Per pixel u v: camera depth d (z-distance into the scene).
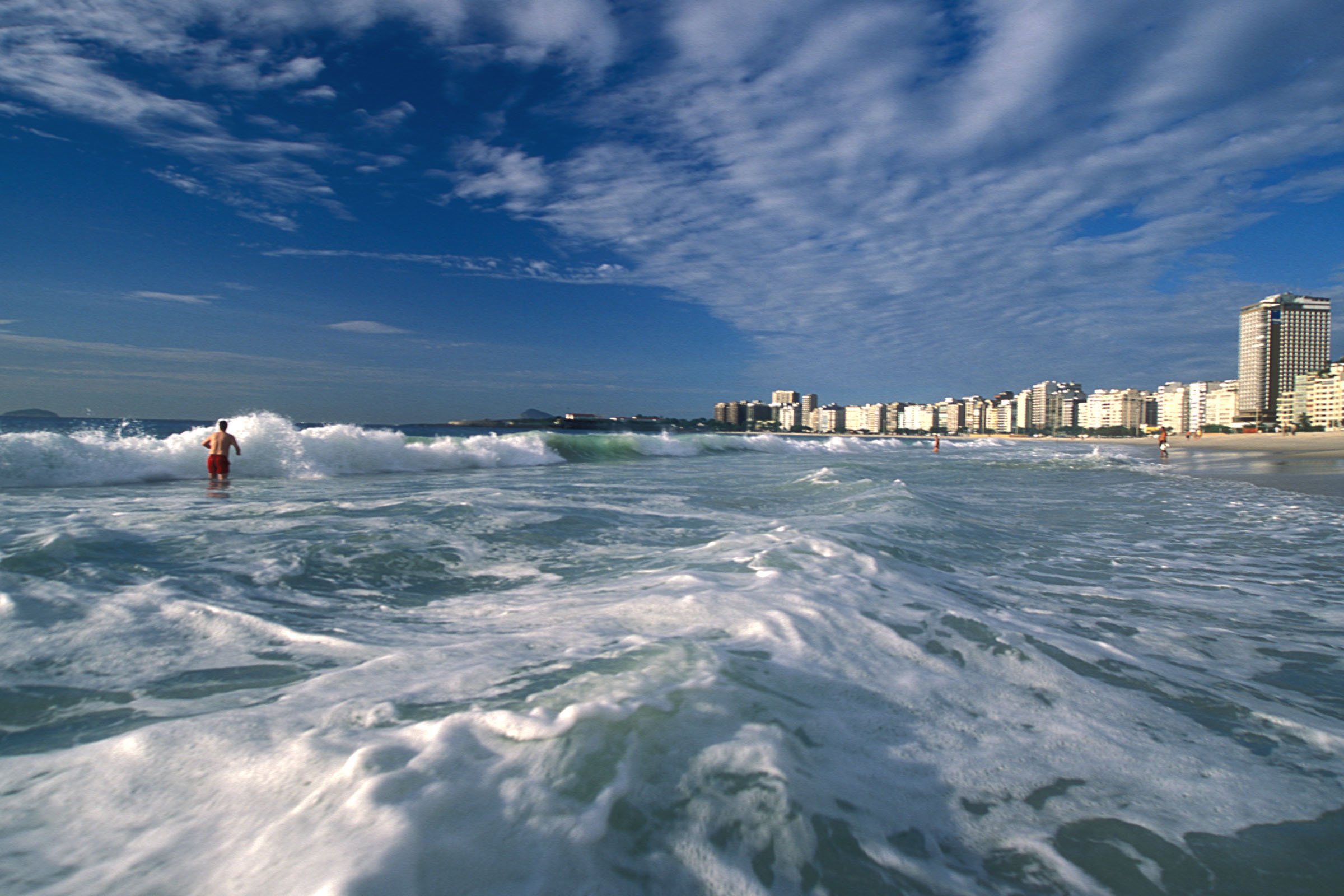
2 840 1.51
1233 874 1.60
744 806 1.67
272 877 1.31
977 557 5.67
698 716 2.10
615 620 3.29
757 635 3.04
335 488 11.13
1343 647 3.45
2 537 4.96
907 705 2.44
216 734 1.97
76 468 11.78
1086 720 2.44
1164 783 2.02
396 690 2.33
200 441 13.79
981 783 1.95
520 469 19.14
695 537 6.29
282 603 3.73
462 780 1.67
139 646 2.96
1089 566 5.54
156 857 1.42
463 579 4.55
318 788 1.64
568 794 1.64
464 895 1.28
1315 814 1.87
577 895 1.33
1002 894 1.49
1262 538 7.16
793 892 1.43
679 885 1.40
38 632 3.06
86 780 1.76
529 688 2.31
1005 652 3.10
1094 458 30.64
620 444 27.61
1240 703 2.68
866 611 3.54
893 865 1.55
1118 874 1.58
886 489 10.03
